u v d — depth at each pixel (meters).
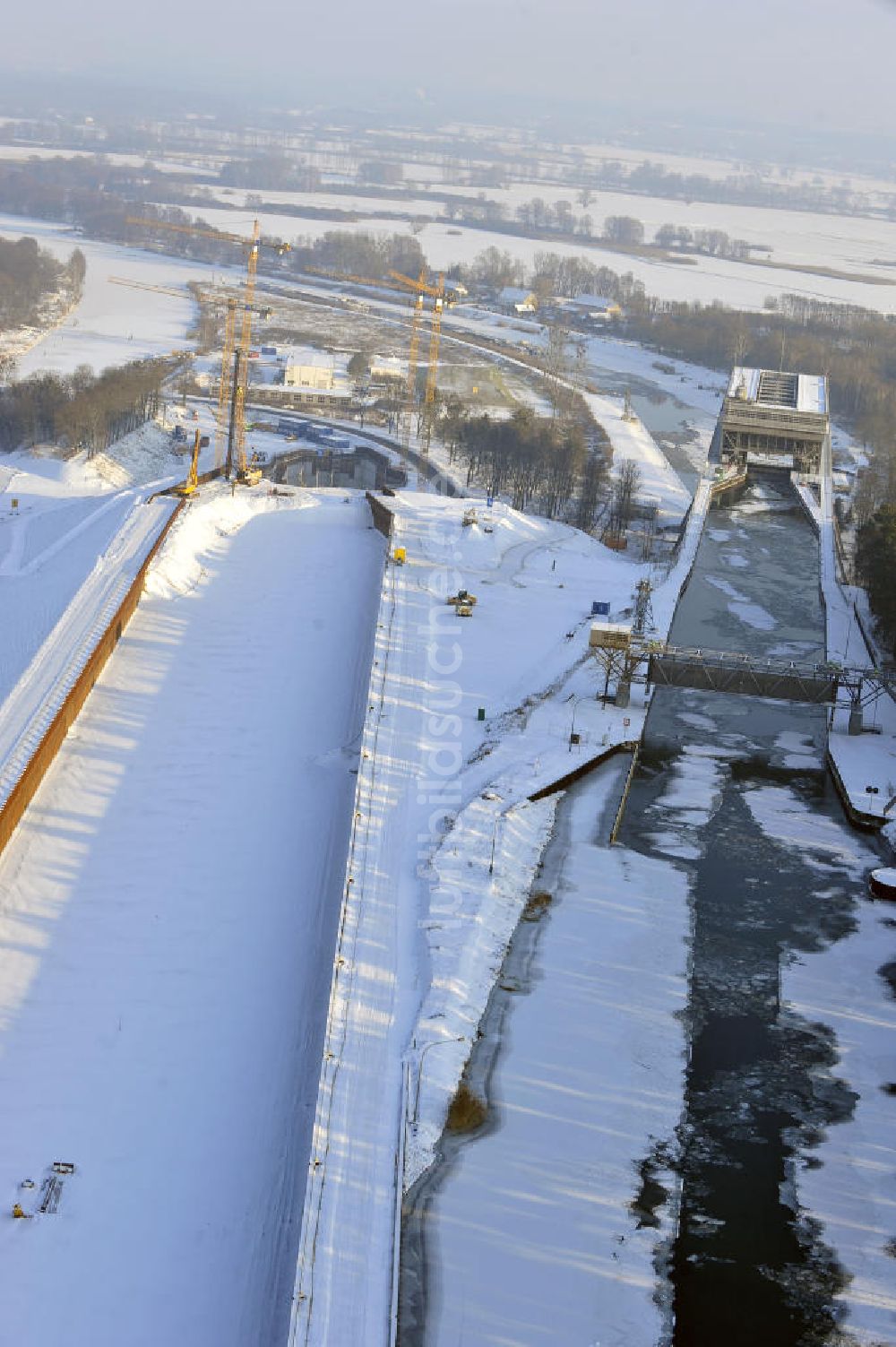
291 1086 92.25
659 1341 76.88
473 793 135.75
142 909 111.31
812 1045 104.62
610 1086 97.81
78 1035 96.19
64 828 121.81
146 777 132.62
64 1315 74.44
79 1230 79.75
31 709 132.88
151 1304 75.44
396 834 126.00
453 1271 80.12
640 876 127.19
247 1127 88.38
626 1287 80.31
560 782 141.75
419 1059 95.56
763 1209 87.56
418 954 108.44
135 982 102.31
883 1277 82.75
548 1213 85.38
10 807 116.06
